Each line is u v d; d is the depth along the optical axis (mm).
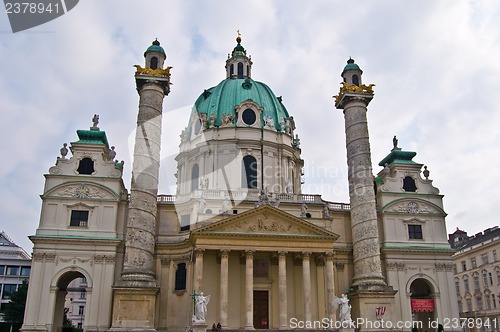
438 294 56094
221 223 50594
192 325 44750
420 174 61094
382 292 50906
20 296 68625
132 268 48094
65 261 50500
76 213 52406
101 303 49656
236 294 51812
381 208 58250
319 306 52281
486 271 81500
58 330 51969
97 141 56000
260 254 53312
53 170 53469
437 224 58906
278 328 49125
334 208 59656
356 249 54312
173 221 55969
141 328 45750
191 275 51125
